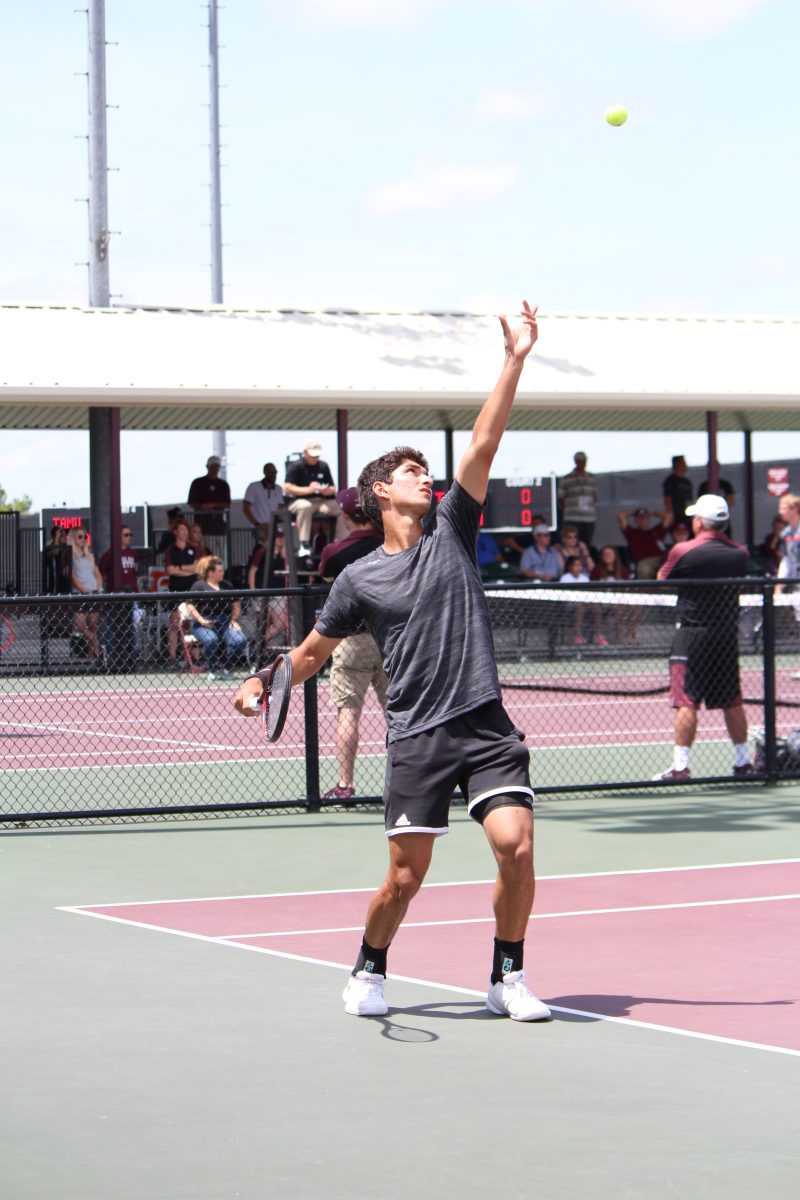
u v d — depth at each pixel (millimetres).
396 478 8266
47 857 13383
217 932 10398
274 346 33344
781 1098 6922
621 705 24719
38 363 31375
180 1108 6812
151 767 18812
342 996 8672
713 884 11953
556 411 39062
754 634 22875
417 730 8117
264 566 31203
